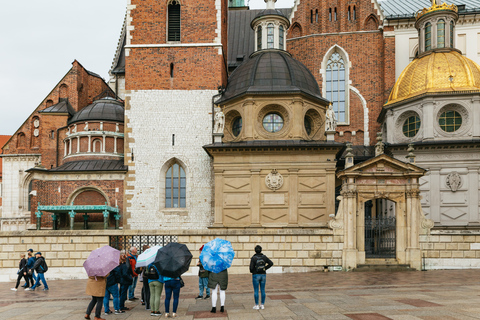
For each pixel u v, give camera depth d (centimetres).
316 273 2611
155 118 3959
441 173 3559
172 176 3934
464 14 4556
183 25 4056
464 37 4588
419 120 3716
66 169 3978
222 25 4247
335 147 3509
